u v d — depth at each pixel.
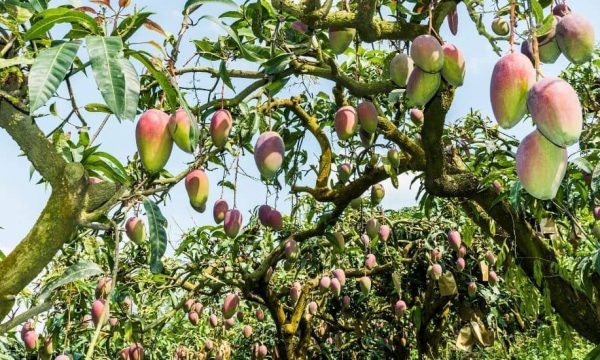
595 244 2.12
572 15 1.16
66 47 0.84
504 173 2.14
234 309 3.27
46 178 1.02
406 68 1.59
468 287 4.03
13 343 3.03
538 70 0.92
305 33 1.65
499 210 2.21
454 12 1.68
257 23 1.70
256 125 1.89
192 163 1.75
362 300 4.81
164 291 4.05
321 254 4.38
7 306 0.97
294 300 3.88
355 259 4.74
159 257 1.18
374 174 2.48
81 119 1.15
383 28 1.53
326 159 2.69
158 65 1.16
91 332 3.02
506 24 1.55
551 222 2.31
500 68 0.95
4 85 1.04
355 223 4.13
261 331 5.14
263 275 3.49
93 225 1.03
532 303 2.32
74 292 2.67
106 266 2.86
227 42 1.77
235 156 2.13
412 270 4.70
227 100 1.73
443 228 4.15
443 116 1.86
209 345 4.18
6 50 1.10
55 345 2.68
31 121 1.01
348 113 1.88
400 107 2.57
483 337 4.20
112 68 0.81
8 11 1.12
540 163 0.92
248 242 3.98
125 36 1.10
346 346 5.02
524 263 2.24
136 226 1.75
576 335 4.53
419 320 4.29
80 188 1.01
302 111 2.65
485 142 2.77
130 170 1.80
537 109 0.88
